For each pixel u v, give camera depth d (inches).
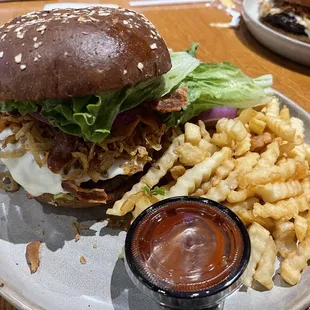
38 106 8.0
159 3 17.7
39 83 7.4
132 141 8.6
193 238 6.7
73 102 7.5
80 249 8.2
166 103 8.9
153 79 8.3
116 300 7.3
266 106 10.3
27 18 8.4
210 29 16.2
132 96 8.2
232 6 17.7
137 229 7.0
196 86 10.1
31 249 8.1
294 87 13.3
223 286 6.2
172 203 7.4
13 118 8.5
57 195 8.5
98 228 8.6
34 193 8.7
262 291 7.3
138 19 8.5
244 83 10.4
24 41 7.7
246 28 16.2
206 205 7.3
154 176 8.4
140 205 7.9
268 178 7.9
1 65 7.7
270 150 8.6
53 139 8.3
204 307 6.4
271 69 14.1
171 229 6.9
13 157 8.7
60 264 7.9
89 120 7.4
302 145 9.3
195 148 8.7
